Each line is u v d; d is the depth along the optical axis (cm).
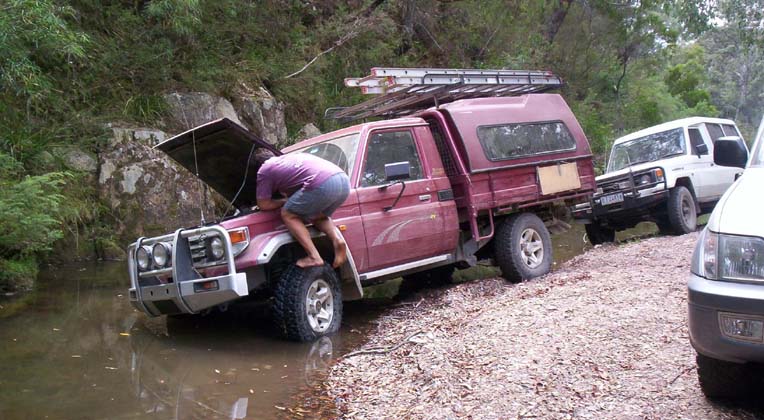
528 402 359
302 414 392
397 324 609
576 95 2359
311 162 562
